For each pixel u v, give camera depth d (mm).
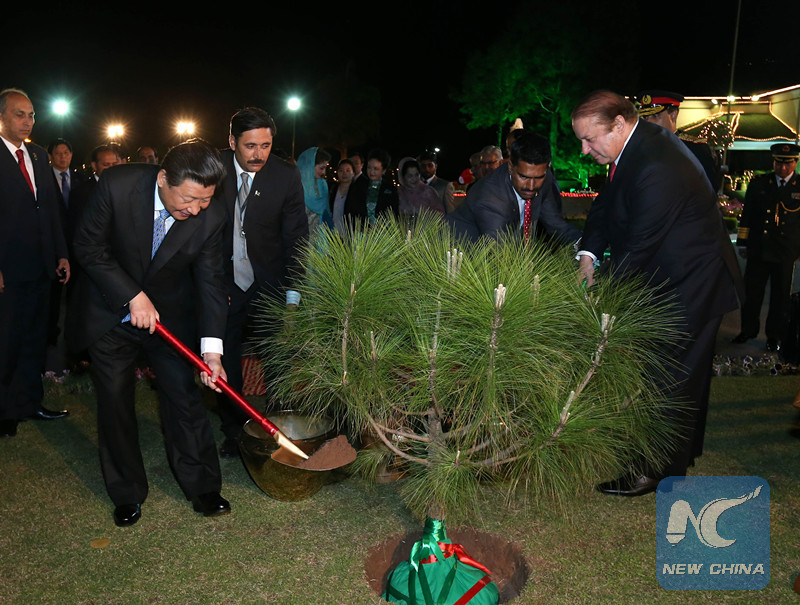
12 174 3686
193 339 2855
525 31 34188
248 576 2391
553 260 2227
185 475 2820
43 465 3299
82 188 4922
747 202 5820
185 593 2295
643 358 2453
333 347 2258
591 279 2590
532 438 2092
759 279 5844
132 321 2564
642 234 2842
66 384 4406
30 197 3752
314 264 2248
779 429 3840
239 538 2637
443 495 2053
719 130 15773
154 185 2611
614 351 2168
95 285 2658
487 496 2912
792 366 4957
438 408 2082
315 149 6414
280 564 2461
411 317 2055
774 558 2539
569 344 2082
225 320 2789
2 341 3648
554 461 2070
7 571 2418
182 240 2621
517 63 34281
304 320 2285
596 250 3070
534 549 2559
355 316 2135
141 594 2291
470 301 1894
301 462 2635
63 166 5422
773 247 5633
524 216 3342
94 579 2375
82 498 2971
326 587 2326
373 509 2857
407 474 3014
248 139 3023
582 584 2357
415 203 6328
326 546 2578
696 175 2854
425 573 2150
